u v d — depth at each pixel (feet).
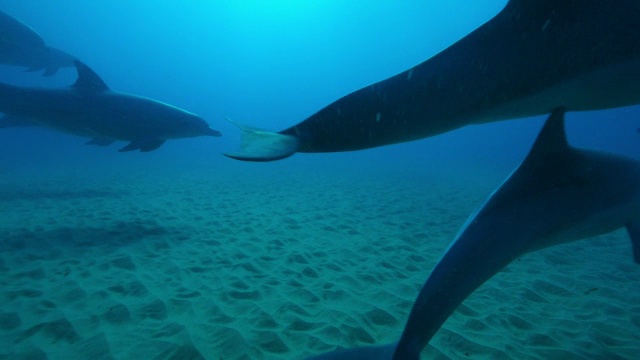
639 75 6.57
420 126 7.07
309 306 13.66
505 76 6.73
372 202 34.58
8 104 25.68
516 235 7.22
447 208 33.37
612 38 6.46
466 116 6.99
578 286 16.71
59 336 11.09
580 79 6.59
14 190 33.55
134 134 28.58
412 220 28.12
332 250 20.20
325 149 7.54
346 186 44.50
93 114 27.04
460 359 10.87
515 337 12.28
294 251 19.67
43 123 27.20
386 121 7.07
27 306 12.67
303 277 16.30
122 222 23.89
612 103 7.30
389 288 15.53
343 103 7.24
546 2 6.61
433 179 56.18
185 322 12.10
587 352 11.65
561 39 6.57
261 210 29.12
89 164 63.05
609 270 18.83
